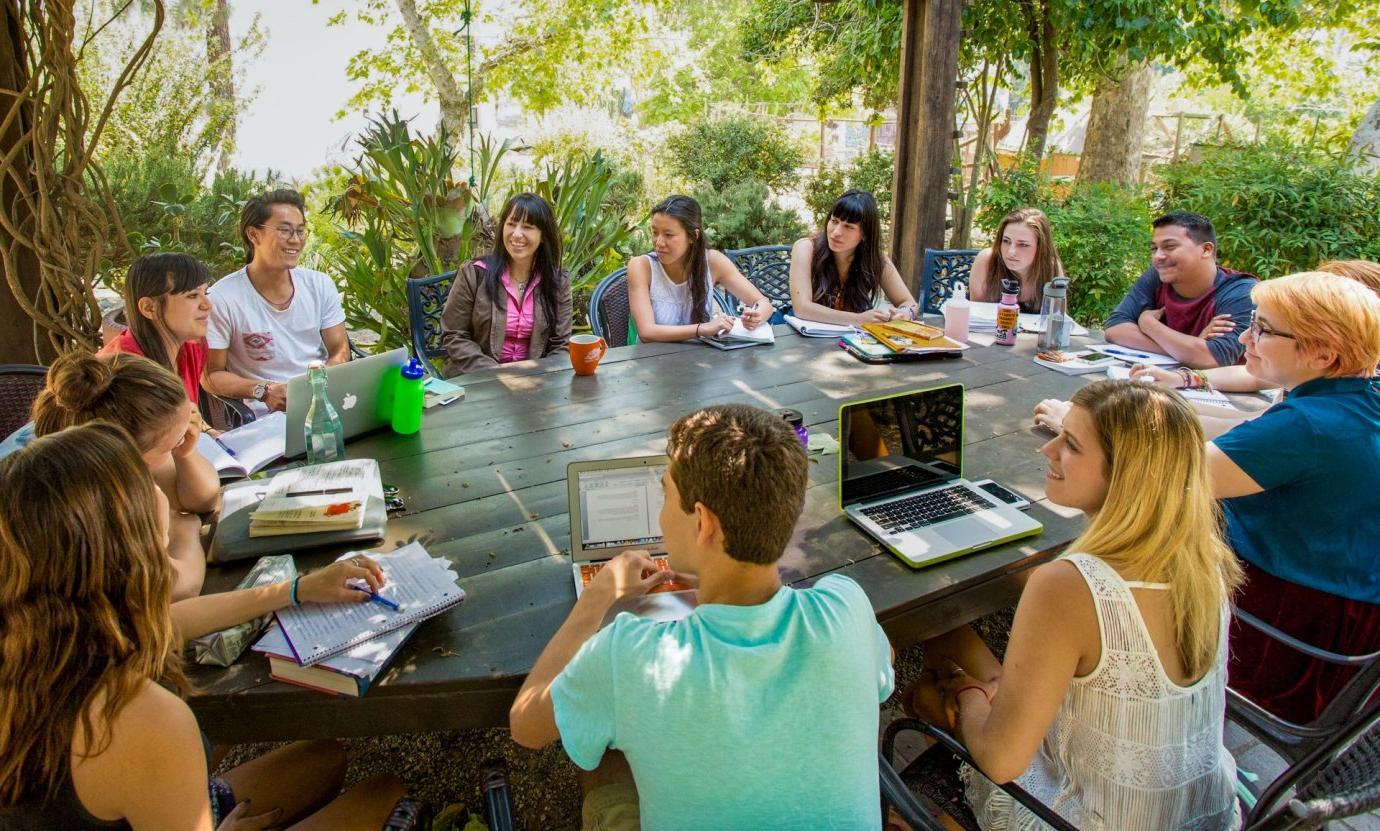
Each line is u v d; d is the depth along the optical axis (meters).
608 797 1.36
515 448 2.21
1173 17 6.01
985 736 1.31
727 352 3.00
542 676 1.24
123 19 5.84
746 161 9.99
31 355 3.07
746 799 1.04
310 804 1.53
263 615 1.42
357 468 1.93
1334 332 1.74
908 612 1.61
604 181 4.97
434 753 2.17
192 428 1.72
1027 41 6.30
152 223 5.04
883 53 7.16
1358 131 7.72
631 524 1.67
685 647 1.06
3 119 2.85
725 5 11.80
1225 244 6.46
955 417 1.99
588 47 9.50
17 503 0.98
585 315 4.98
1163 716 1.26
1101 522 1.30
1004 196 6.43
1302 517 1.81
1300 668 1.86
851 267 3.63
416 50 8.52
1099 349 3.01
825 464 2.14
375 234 4.41
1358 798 0.99
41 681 0.98
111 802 1.03
